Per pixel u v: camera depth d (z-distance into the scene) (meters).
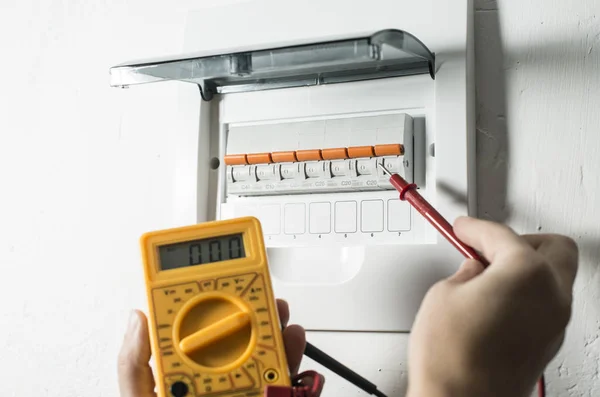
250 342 0.51
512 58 0.62
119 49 0.80
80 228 0.79
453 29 0.61
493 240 0.43
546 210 0.59
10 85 0.85
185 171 0.70
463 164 0.59
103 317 0.76
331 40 0.52
